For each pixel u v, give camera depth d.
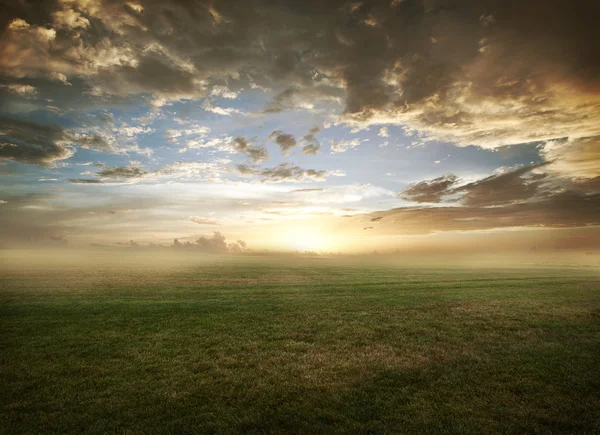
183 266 84.94
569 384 10.48
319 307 24.00
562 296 29.23
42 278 45.06
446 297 28.80
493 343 15.10
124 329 17.58
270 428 8.01
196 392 10.05
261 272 63.75
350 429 7.92
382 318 20.38
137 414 8.72
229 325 18.55
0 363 12.51
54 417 8.56
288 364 12.44
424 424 8.12
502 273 61.72
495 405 9.13
